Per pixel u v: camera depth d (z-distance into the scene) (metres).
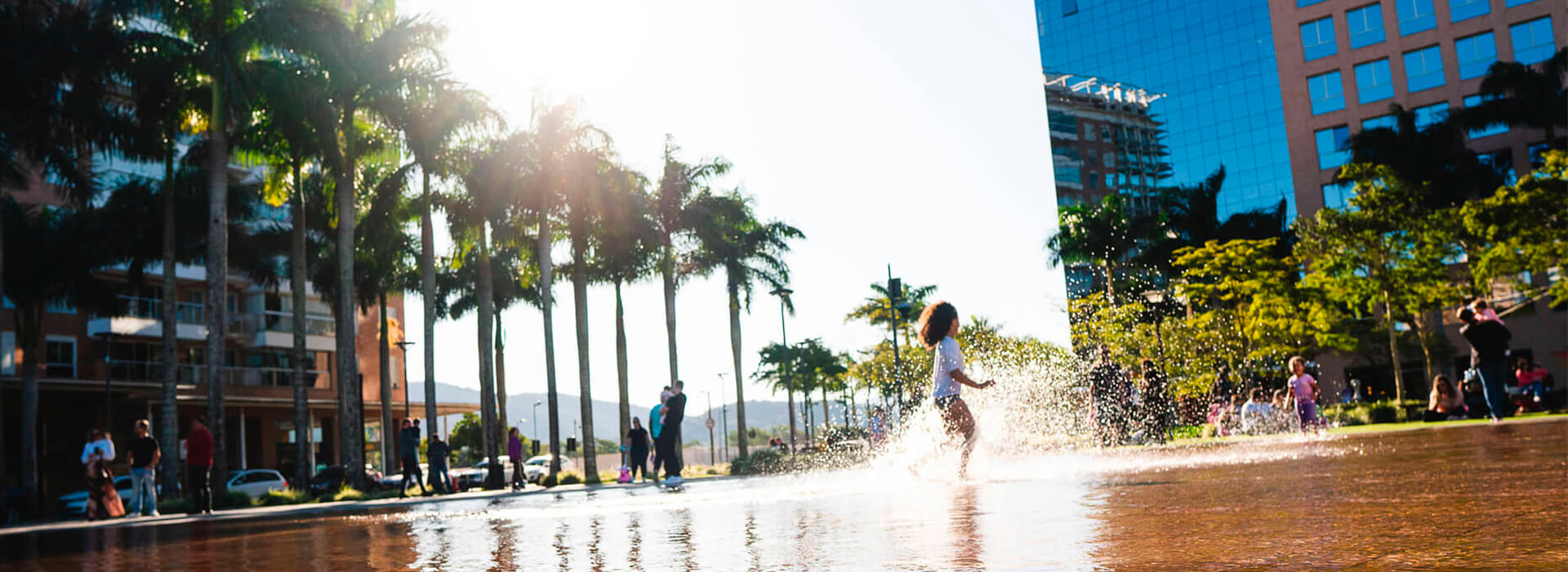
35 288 32.19
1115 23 69.00
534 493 20.89
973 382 6.43
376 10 26.64
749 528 3.08
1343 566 1.55
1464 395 26.55
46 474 39.22
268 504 23.25
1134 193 65.06
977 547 2.07
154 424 43.47
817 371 66.69
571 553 2.64
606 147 33.09
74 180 26.84
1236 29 64.19
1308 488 3.36
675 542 2.76
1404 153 48.41
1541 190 34.88
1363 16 56.97
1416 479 3.53
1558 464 3.91
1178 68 65.50
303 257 27.73
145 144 24.41
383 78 25.61
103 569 2.96
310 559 2.92
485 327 32.91
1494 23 52.97
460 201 32.12
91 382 38.31
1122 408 12.02
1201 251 38.03
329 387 51.91
